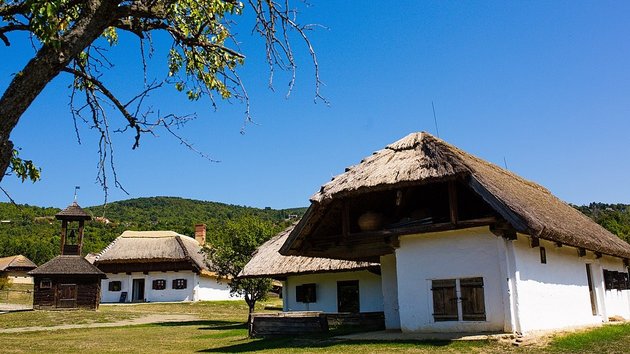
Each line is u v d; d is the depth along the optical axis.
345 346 13.04
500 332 12.98
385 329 17.31
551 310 14.84
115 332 23.45
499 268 13.26
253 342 16.12
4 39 6.30
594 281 19.16
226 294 53.97
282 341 15.41
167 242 51.62
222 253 30.42
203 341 17.83
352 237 15.38
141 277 50.12
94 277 39.59
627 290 23.08
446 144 15.87
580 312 17.05
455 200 13.77
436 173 13.34
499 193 13.13
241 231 30.88
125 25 6.91
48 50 5.59
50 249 78.81
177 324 28.09
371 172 14.70
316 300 23.72
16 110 5.38
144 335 21.47
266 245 27.19
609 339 13.23
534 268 14.32
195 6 8.05
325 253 17.06
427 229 14.05
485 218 13.28
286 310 24.59
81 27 5.82
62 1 5.62
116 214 107.00
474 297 13.56
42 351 16.03
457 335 13.12
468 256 13.76
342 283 23.16
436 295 14.12
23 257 72.62
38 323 29.12
